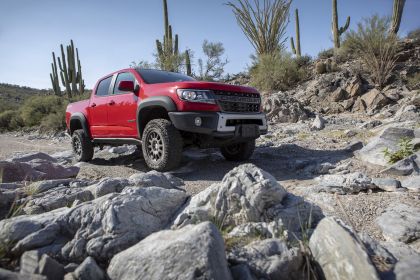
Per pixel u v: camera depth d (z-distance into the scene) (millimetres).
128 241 2016
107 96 5789
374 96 10133
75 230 2154
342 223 1933
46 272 1677
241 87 4832
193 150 6629
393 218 2586
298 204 2279
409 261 1484
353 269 1511
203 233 1659
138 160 6129
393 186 3393
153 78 5301
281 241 1891
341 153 5359
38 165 4137
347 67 12820
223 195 2340
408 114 7469
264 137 7707
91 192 3006
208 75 15992
